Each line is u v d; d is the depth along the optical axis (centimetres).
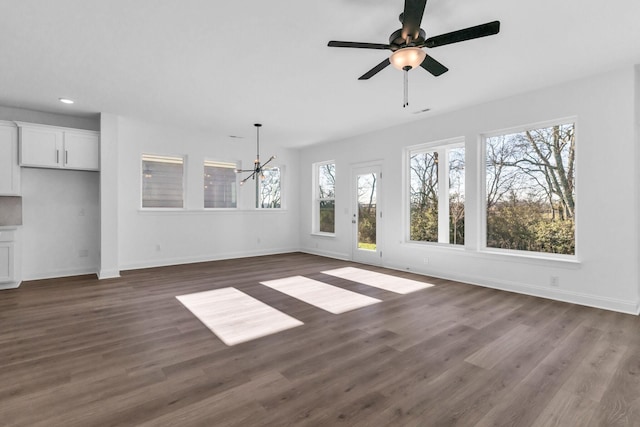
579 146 354
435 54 294
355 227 632
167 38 266
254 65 318
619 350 243
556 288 373
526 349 246
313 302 366
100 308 342
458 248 474
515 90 384
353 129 575
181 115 489
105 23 244
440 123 482
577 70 330
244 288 426
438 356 235
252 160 688
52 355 235
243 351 243
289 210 757
